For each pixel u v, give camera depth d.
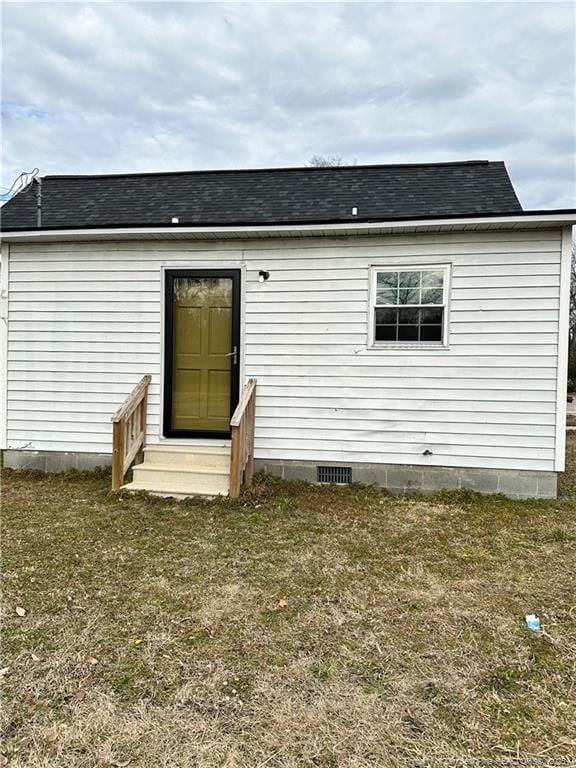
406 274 5.52
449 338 5.43
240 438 5.07
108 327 6.07
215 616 2.77
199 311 5.99
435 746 1.80
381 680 2.19
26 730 1.86
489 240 5.32
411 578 3.31
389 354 5.55
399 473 5.59
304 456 5.76
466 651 2.43
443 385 5.48
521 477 5.36
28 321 6.21
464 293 5.39
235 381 5.89
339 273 5.63
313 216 6.18
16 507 4.80
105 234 5.71
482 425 5.41
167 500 5.01
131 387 6.07
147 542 3.92
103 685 2.14
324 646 2.47
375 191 6.70
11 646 2.44
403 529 4.34
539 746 1.80
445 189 6.51
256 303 5.79
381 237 5.53
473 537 4.15
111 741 1.81
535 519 4.67
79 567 3.42
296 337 5.73
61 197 7.44
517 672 2.26
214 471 5.39
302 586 3.17
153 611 2.82
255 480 5.60
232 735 1.84
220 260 5.84
